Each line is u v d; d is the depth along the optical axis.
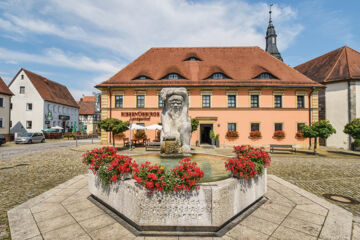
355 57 20.52
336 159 11.90
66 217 3.63
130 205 3.23
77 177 6.71
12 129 29.72
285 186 5.71
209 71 19.95
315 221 3.52
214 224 3.01
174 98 6.06
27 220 3.52
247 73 19.70
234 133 18.28
